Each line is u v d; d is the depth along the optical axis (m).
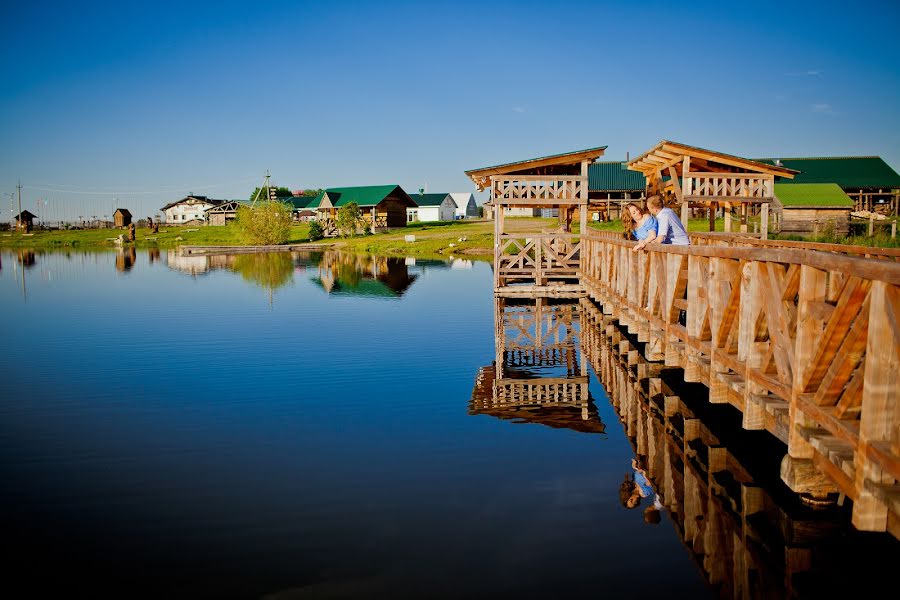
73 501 6.92
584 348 15.41
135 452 8.45
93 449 8.58
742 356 6.15
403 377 12.45
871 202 53.06
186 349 15.31
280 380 12.25
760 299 5.82
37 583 5.28
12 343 16.20
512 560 5.39
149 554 5.72
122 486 7.32
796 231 37.97
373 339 16.34
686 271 8.32
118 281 32.06
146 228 98.56
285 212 65.94
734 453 7.28
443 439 8.75
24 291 27.80
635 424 9.26
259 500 6.84
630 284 11.31
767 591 4.74
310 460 8.02
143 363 13.84
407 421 9.62
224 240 69.88
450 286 28.12
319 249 59.25
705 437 7.80
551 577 5.11
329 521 6.29
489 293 25.59
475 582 5.07
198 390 11.58
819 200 39.81
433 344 15.73
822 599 4.44
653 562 5.29
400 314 20.44
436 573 5.23
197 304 23.25
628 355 11.81
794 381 5.04
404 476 7.41
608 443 8.44
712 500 6.28
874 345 3.98
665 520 6.04
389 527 6.11
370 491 7.00
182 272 37.22
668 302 8.61
